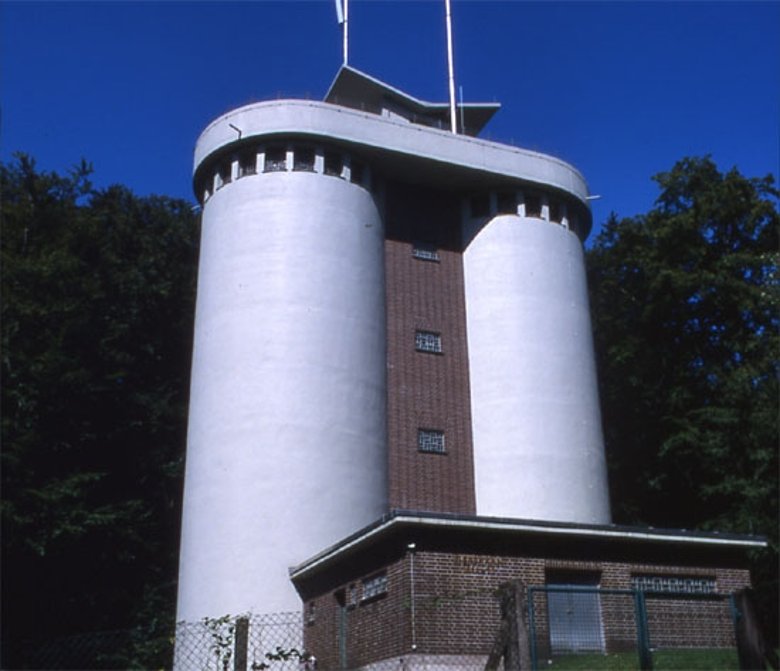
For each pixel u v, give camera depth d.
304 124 31.86
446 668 20.12
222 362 29.64
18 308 34.44
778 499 33.50
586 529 22.77
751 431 35.00
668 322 41.19
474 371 33.47
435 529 21.22
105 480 37.28
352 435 29.03
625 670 17.77
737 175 39.78
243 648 23.34
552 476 31.58
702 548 24.78
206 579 27.19
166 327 42.03
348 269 31.14
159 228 43.69
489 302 33.97
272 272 30.23
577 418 32.81
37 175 39.19
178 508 38.38
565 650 21.62
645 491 41.47
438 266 34.59
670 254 40.19
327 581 24.66
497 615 21.09
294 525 27.08
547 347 33.28
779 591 31.27
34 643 32.56
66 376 34.50
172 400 40.34
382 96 41.56
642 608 14.22
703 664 18.06
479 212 35.59
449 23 39.06
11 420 32.84
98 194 43.00
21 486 32.81
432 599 20.50
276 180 31.45
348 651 22.64
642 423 41.84
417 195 35.44
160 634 34.06
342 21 40.66
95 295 37.09
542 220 35.25
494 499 31.50
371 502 28.69
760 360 36.78
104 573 35.06
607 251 44.44
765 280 37.59
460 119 43.75
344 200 31.94
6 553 32.38
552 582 22.45
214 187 32.72
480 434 32.53
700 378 39.38
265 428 28.19
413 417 31.69
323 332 29.77
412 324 33.12
